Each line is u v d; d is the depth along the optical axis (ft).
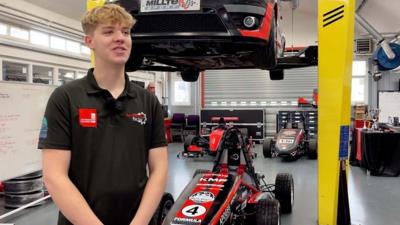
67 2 25.36
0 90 15.94
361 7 31.91
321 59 12.63
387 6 30.07
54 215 16.66
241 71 43.32
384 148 24.99
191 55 11.77
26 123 17.25
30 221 15.84
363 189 21.21
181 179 23.27
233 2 9.29
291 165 28.60
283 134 31.86
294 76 42.11
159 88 45.11
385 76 44.39
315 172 25.86
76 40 28.25
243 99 43.37
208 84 44.39
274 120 42.65
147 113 5.53
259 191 13.44
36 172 18.35
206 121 42.68
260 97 42.96
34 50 24.26
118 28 5.14
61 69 27.43
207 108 44.45
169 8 9.45
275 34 11.51
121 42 5.12
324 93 12.69
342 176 13.05
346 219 13.16
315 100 38.40
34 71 24.77
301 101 39.99
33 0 23.08
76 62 28.96
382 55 29.35
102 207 5.06
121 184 5.11
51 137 4.91
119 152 5.14
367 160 25.35
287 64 14.17
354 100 45.34
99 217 5.07
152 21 9.62
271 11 10.19
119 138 5.16
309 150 31.24
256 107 43.01
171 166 27.86
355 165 29.22
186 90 46.68
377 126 27.91
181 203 10.34
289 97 42.32
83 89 5.14
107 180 5.05
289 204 16.05
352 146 29.40
